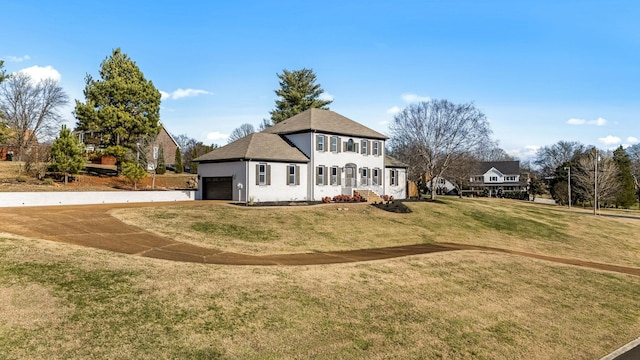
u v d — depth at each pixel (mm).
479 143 43500
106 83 35812
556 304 13102
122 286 9820
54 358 6934
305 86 61094
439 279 13836
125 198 27844
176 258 13164
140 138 37688
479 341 9703
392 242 20469
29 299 8617
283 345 8352
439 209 31281
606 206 58438
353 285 12117
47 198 24188
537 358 9312
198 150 70688
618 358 9688
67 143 30453
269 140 32625
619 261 23234
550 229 29531
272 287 11047
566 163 62969
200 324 8656
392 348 8797
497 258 17938
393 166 40094
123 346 7527
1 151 45469
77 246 12820
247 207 24812
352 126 36438
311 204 28828
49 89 48906
